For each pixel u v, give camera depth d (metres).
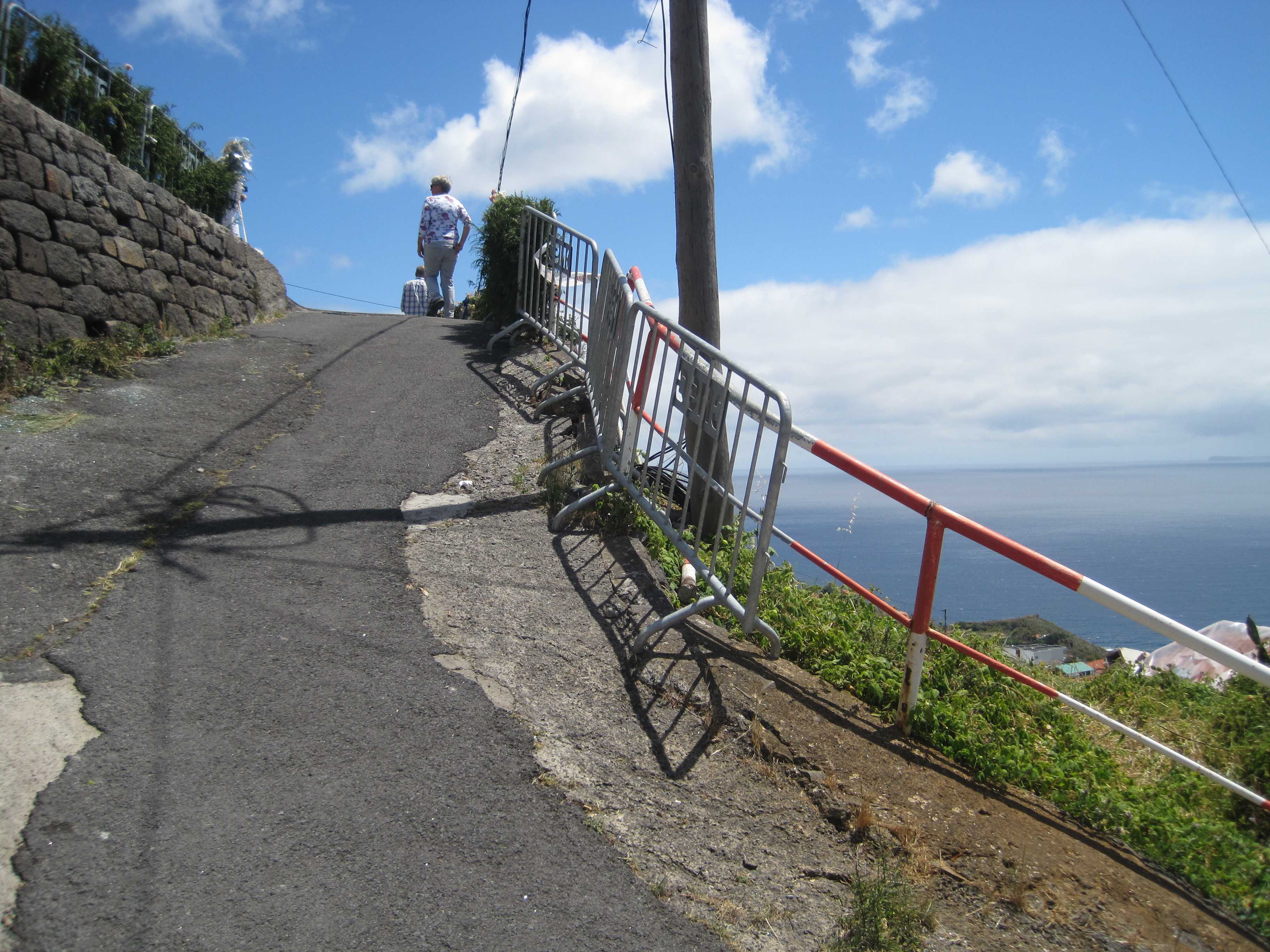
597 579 4.31
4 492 4.03
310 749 2.74
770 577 4.92
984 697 4.41
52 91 6.65
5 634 3.05
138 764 2.54
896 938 2.49
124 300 6.84
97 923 1.99
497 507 4.99
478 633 3.66
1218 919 2.96
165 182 8.36
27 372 5.52
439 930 2.18
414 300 14.25
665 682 3.55
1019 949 2.58
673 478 4.25
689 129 5.48
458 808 2.62
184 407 5.71
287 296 10.53
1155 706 5.11
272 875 2.23
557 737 3.08
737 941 2.38
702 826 2.83
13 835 2.20
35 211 5.85
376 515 4.68
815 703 3.67
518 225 8.48
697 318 5.62
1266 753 4.18
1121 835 3.37
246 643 3.28
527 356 7.91
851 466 3.76
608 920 2.34
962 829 3.05
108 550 3.78
